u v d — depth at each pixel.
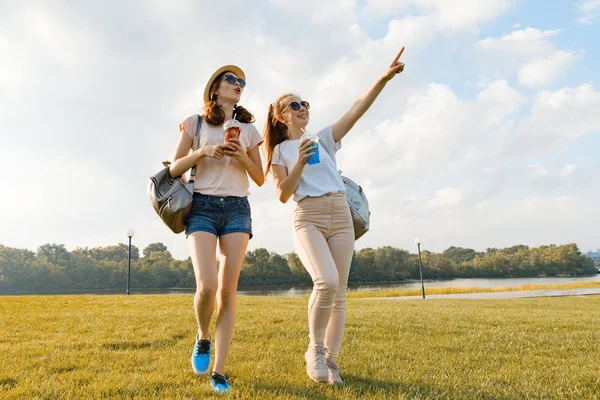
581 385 2.87
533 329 5.71
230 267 2.79
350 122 3.21
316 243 2.91
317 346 2.81
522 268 102.38
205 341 2.92
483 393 2.64
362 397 2.47
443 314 7.64
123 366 3.25
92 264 79.25
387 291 23.12
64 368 3.17
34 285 73.62
